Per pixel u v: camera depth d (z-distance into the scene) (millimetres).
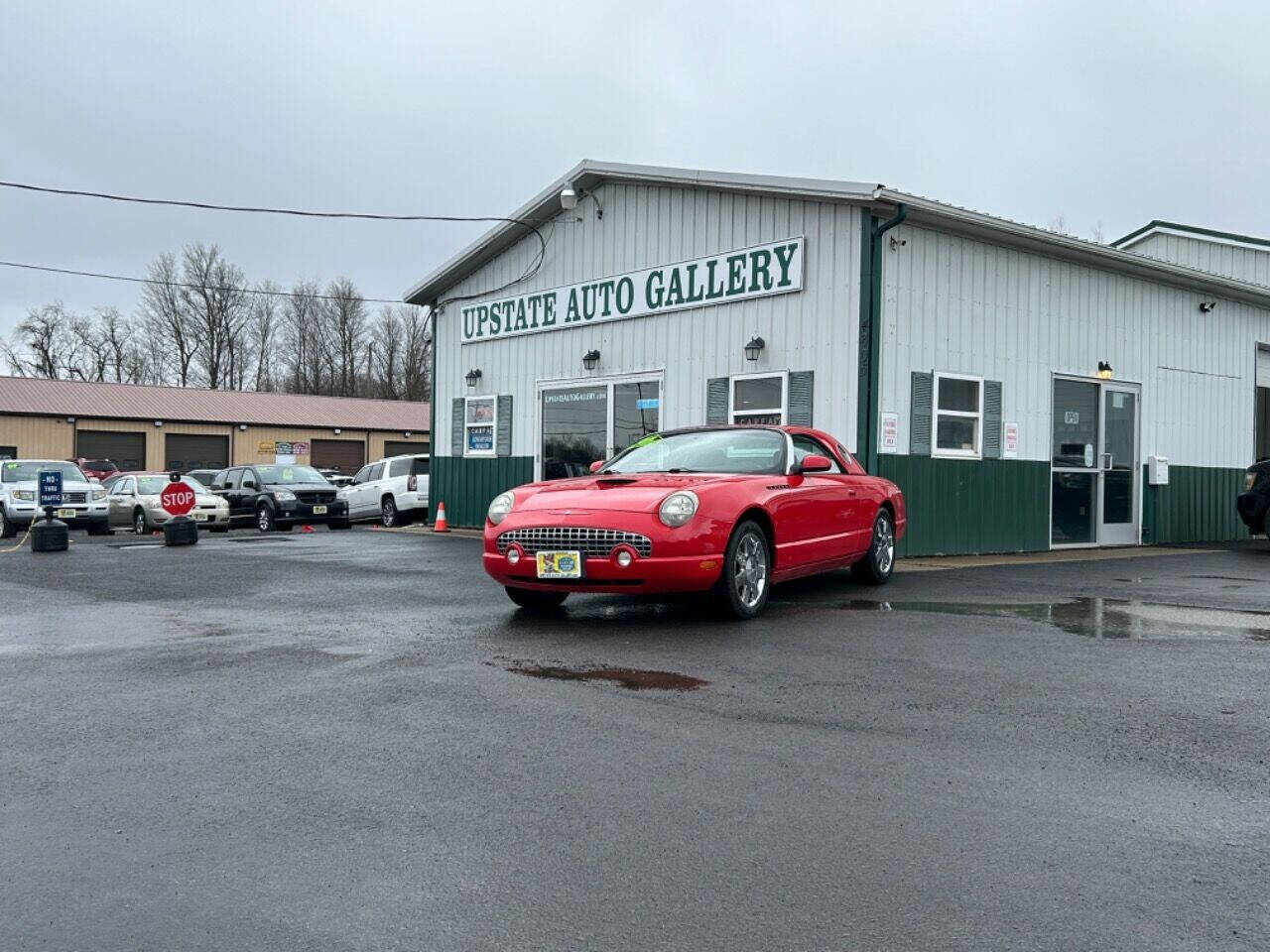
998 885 2684
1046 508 13133
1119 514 14344
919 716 4281
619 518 6367
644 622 6676
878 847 2930
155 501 20375
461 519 17672
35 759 3773
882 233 11211
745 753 3785
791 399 11922
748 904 2584
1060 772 3572
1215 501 15781
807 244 11805
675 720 4223
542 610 7266
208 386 72312
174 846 2965
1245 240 18516
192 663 5414
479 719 4246
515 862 2842
